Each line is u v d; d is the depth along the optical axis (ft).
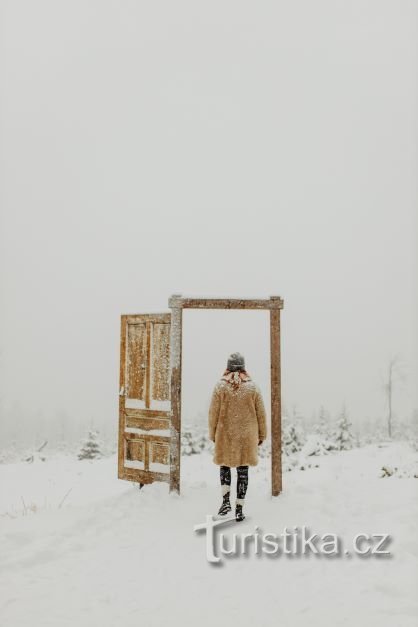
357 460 40.81
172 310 24.50
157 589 14.90
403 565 15.93
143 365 26.23
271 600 14.11
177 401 24.32
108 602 14.05
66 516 21.90
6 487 39.63
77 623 12.78
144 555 17.57
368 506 22.17
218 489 25.71
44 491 37.68
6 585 15.06
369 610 13.24
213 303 24.58
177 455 24.20
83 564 16.78
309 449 48.80
